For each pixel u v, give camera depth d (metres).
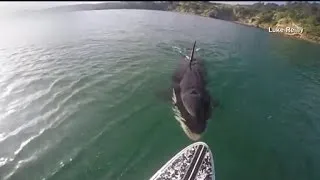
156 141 9.77
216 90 13.58
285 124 11.05
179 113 10.87
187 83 11.90
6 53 17.98
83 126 10.46
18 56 17.48
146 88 13.35
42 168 8.52
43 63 16.33
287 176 8.48
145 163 8.85
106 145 9.55
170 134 10.10
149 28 29.23
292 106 12.51
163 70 15.59
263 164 8.95
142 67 15.99
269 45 23.95
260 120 11.23
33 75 14.51
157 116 11.11
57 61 16.70
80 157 8.99
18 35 23.11
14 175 8.23
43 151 9.16
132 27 29.34
